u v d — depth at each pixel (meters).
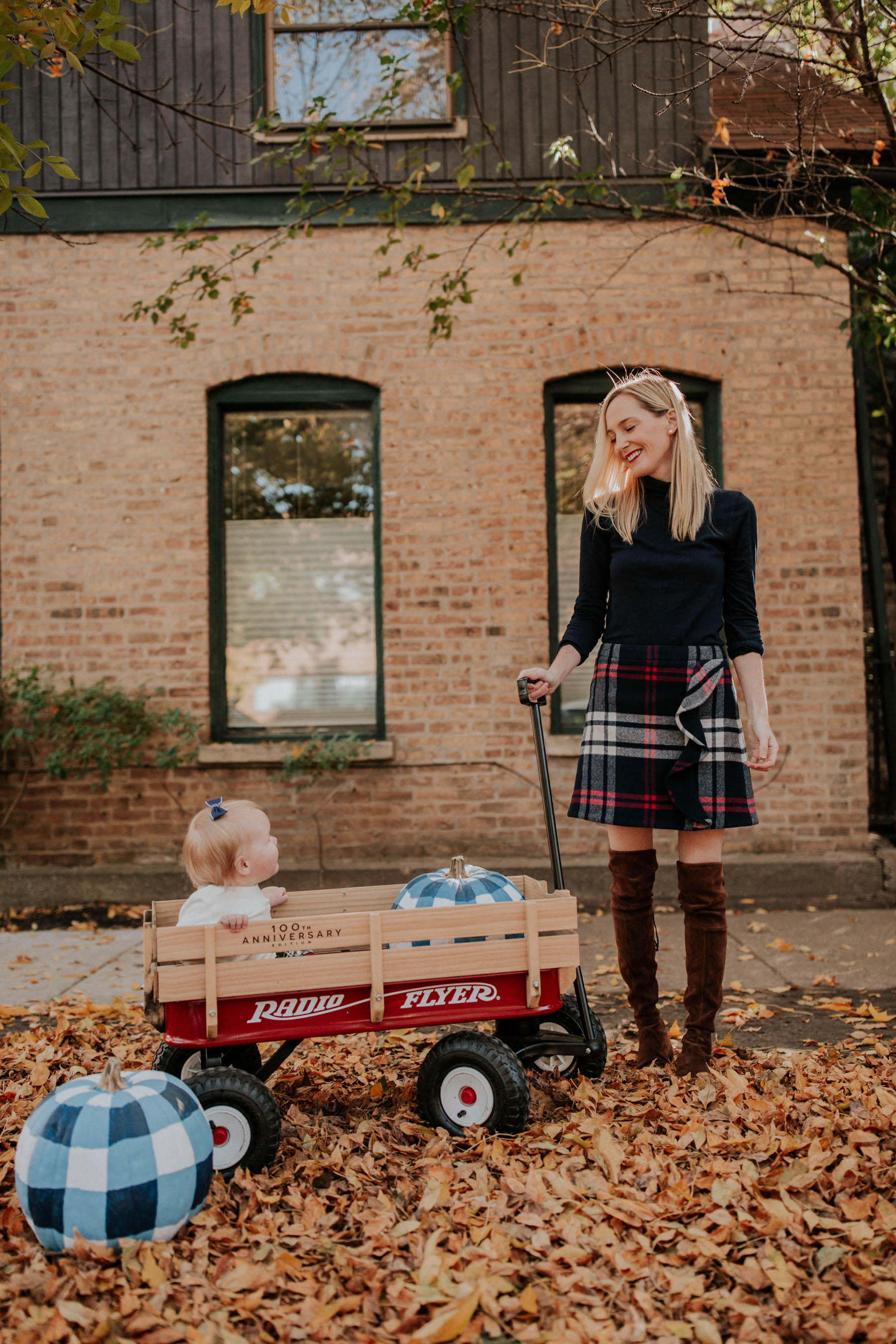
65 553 5.82
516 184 4.96
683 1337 1.68
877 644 6.12
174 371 5.83
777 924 5.03
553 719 5.87
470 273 5.83
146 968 2.41
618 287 5.83
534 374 5.82
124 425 5.83
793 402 5.82
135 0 3.24
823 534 5.79
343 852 5.74
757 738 2.72
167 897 5.61
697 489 2.79
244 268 5.85
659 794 2.73
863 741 5.76
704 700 2.69
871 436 6.72
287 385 5.90
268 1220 2.07
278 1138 2.30
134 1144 1.93
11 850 5.75
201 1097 2.26
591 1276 1.84
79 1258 1.88
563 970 2.54
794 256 5.84
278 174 5.86
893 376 6.80
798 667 5.76
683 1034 3.27
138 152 5.79
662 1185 2.19
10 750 5.74
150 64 5.87
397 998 2.43
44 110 5.88
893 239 4.91
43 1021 3.66
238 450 6.07
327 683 6.07
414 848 5.74
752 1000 3.80
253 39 5.88
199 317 5.84
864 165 5.47
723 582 2.83
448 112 5.93
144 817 5.75
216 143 5.87
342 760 5.60
